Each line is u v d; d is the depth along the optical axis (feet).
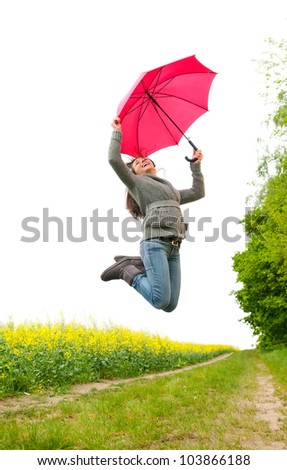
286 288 122.93
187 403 31.89
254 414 28.60
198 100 18.70
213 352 160.35
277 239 83.66
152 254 15.85
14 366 41.29
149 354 74.38
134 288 16.20
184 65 17.47
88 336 61.26
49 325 61.87
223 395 36.91
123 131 18.37
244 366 79.66
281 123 87.66
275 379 51.78
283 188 82.48
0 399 36.63
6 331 50.65
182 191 18.07
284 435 22.63
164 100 18.60
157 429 22.82
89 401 32.71
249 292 135.54
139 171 17.84
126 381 55.62
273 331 140.26
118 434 22.26
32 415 28.02
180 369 83.97
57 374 45.80
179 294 16.31
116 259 17.13
